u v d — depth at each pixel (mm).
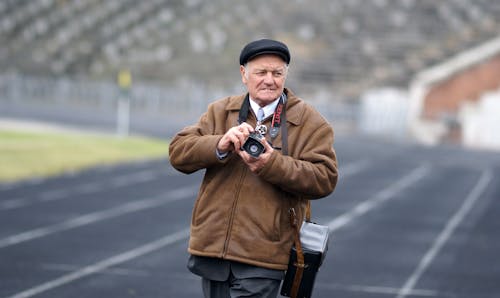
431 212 22984
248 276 7070
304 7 68688
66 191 24734
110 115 57188
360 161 36156
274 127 7219
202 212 7219
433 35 63594
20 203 22219
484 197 26312
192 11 72500
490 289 14273
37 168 29422
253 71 7121
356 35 64500
